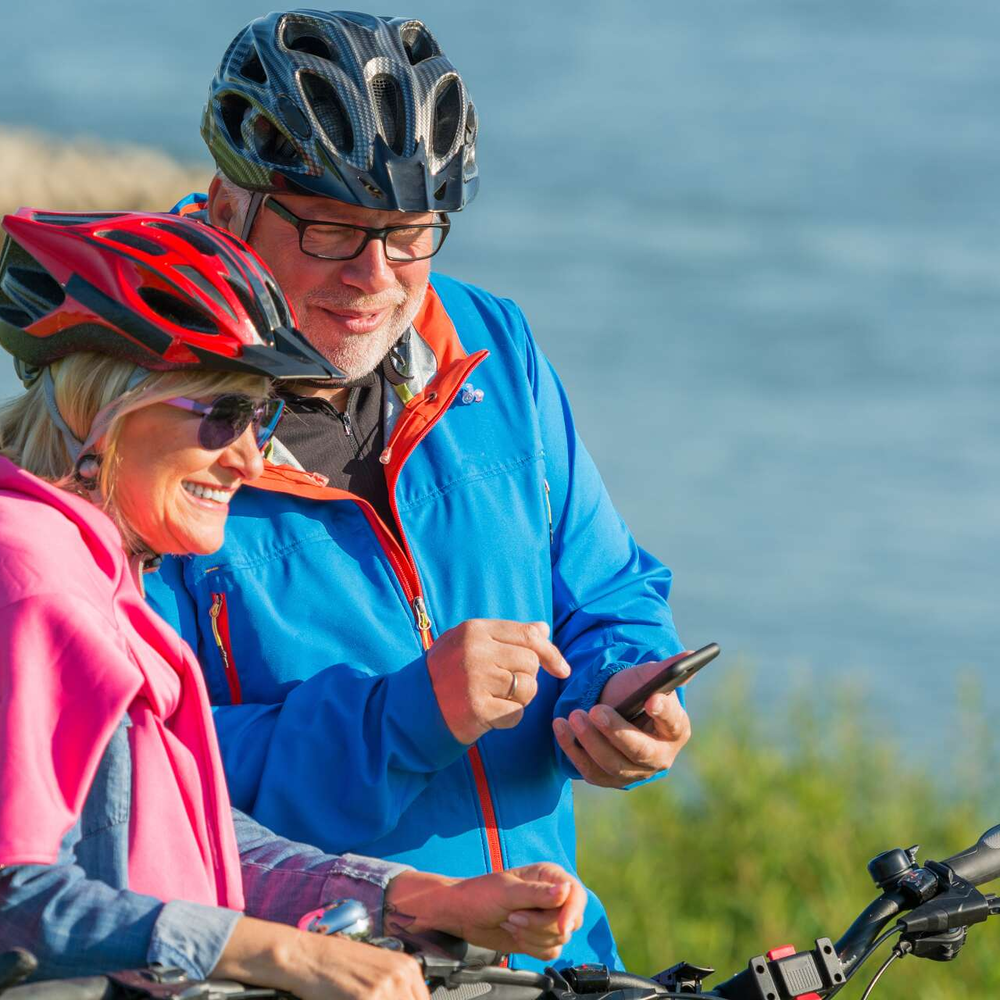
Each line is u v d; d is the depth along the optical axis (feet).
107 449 25.03
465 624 30.76
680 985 28.89
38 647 22.61
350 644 32.45
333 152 30.53
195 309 25.20
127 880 23.54
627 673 32.50
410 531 33.76
